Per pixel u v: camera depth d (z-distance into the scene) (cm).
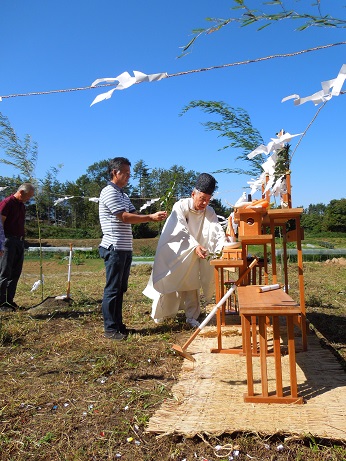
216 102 627
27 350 480
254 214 450
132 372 402
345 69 238
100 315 657
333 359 413
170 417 296
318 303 740
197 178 548
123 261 517
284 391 334
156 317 581
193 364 415
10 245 692
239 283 428
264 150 365
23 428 298
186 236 554
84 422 304
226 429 276
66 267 1855
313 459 253
